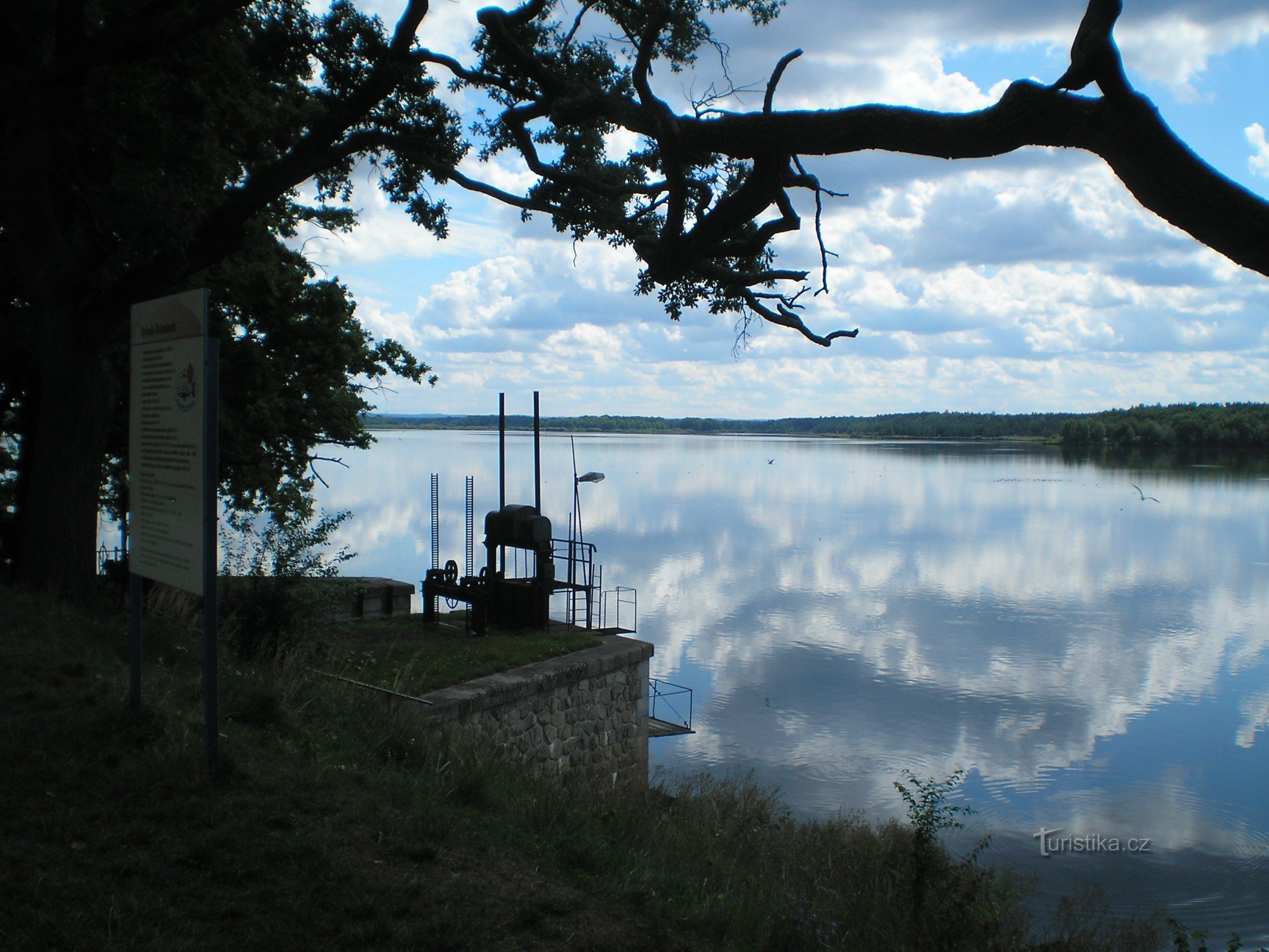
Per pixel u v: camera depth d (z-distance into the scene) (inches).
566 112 315.6
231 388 745.0
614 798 339.3
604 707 607.5
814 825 489.7
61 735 233.1
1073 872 797.9
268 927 165.9
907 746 1194.6
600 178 532.1
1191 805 996.6
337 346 802.8
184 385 229.6
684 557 2967.5
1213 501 5044.3
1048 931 432.8
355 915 175.3
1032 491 5703.7
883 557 3048.7
